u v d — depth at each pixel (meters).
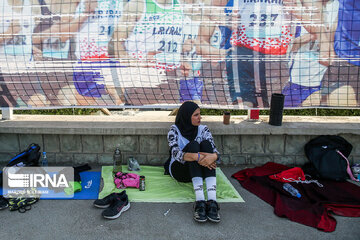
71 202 3.63
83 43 4.38
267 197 3.79
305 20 4.32
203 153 3.54
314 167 4.32
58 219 3.30
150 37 4.38
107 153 4.58
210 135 3.95
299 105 4.57
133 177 4.04
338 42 4.34
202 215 3.26
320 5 4.30
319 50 4.38
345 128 4.43
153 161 4.61
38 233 3.07
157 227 3.20
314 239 3.04
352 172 4.36
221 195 3.82
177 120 3.94
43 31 4.38
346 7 4.27
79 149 4.57
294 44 4.37
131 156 4.59
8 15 4.38
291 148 4.58
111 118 4.93
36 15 4.36
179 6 4.33
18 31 4.39
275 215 3.44
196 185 3.51
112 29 4.36
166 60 4.43
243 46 4.38
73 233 3.08
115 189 3.90
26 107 4.62
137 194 3.80
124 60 4.43
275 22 4.32
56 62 4.44
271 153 4.61
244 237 3.06
